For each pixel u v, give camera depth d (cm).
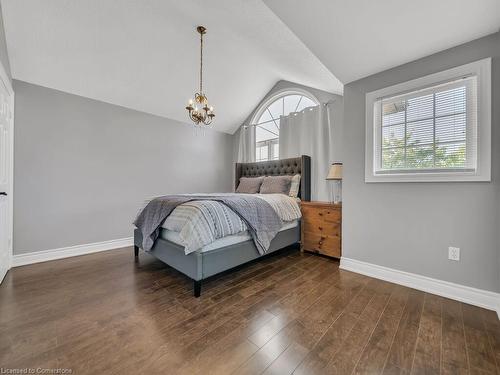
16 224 267
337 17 168
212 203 214
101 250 331
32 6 209
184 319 158
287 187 357
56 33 236
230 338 138
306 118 381
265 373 112
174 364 118
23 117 273
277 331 145
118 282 220
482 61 173
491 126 170
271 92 434
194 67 321
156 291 201
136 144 370
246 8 199
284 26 204
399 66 216
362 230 241
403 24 166
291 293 197
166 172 408
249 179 414
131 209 363
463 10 150
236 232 219
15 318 158
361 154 241
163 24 246
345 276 235
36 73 272
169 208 229
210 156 477
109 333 142
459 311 167
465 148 183
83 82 299
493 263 171
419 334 141
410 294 194
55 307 173
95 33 244
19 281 221
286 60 280
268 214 262
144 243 248
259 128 470
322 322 154
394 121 221
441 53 193
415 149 208
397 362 119
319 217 297
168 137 411
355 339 137
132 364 117
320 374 112
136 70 302
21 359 120
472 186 179
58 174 297
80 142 315
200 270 190
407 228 211
